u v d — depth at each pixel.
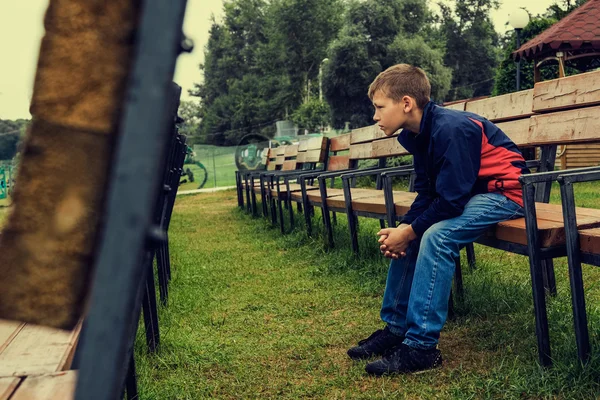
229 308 3.93
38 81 0.57
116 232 0.43
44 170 0.58
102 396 0.43
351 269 4.67
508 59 18.50
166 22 0.44
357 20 45.16
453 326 3.13
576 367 2.21
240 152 25.81
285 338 3.20
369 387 2.47
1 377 1.07
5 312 0.59
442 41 65.56
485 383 2.32
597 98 2.99
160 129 0.44
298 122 53.81
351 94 43.97
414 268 2.80
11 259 0.59
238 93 68.88
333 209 5.38
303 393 2.45
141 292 1.44
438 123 2.62
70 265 0.59
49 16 0.56
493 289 3.52
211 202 14.79
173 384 2.59
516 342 2.78
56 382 1.03
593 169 2.26
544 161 3.44
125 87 0.57
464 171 2.54
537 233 2.32
